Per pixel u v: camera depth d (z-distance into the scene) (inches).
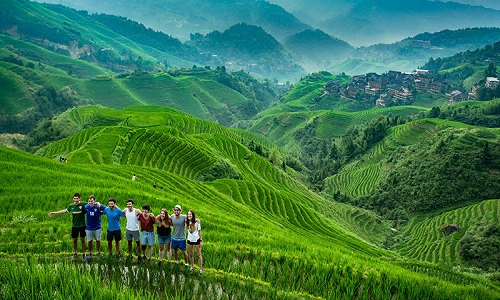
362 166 6609.3
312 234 2632.9
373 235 4097.0
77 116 6397.6
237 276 759.1
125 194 1492.4
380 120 7726.4
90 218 709.3
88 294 532.1
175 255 749.3
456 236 3553.2
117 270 698.2
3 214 1059.3
